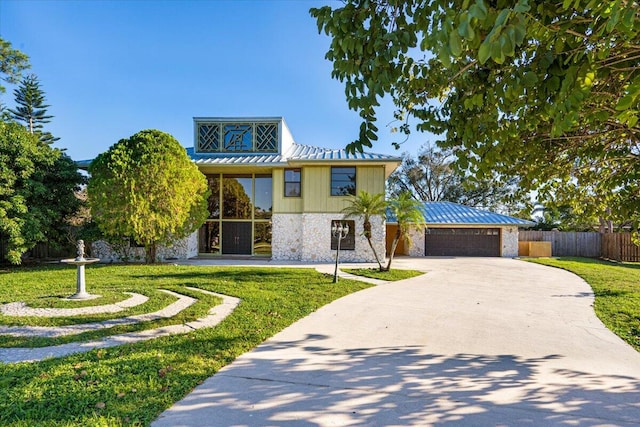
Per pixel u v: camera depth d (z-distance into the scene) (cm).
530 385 377
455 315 691
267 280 1080
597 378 397
